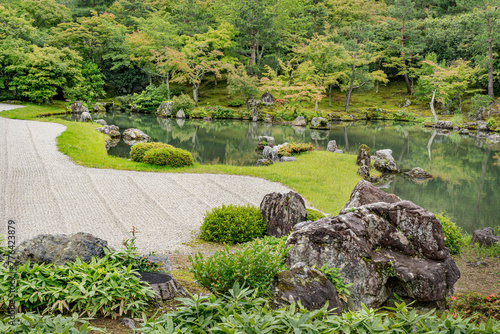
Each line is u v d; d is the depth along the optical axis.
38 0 62.47
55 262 4.48
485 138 38.59
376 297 5.37
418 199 17.12
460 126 46.06
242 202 13.91
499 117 47.75
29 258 4.47
